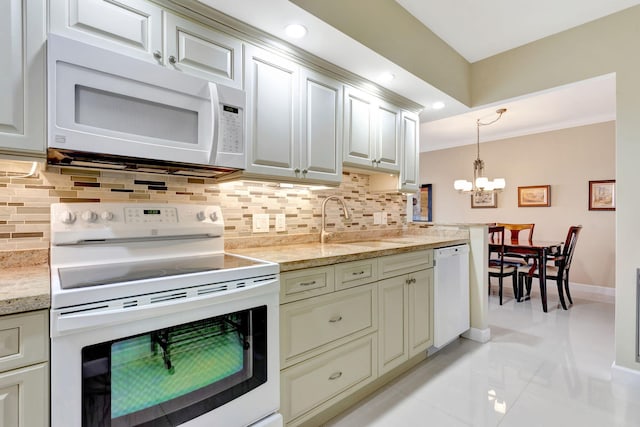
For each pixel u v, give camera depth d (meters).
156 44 1.34
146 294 1.04
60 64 1.07
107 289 0.97
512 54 2.64
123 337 1.00
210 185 1.82
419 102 2.70
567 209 4.53
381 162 2.41
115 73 1.18
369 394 1.92
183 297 1.11
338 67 2.04
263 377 1.34
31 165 1.33
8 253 1.28
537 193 4.79
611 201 4.19
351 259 1.72
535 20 2.27
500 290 3.78
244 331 1.29
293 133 1.82
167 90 1.30
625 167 2.07
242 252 1.80
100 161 1.31
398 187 2.61
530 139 4.86
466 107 2.83
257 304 1.32
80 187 1.44
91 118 1.14
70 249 1.33
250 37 1.63
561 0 2.06
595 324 3.10
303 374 1.52
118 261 1.42
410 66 2.15
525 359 2.36
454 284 2.54
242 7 1.46
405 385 2.02
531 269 3.78
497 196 5.20
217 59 1.51
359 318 1.79
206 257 1.59
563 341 2.69
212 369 1.20
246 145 1.59
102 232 1.39
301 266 1.49
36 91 1.07
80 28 1.17
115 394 0.99
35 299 0.87
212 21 1.50
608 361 2.32
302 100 1.87
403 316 2.08
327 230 2.45
